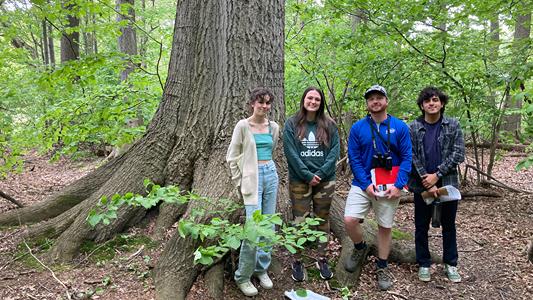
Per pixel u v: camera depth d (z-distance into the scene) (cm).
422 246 350
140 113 658
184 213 385
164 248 350
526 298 321
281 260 363
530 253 376
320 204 337
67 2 524
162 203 405
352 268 345
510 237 446
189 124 412
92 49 1438
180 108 419
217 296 310
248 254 294
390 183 320
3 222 433
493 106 560
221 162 381
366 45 635
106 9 567
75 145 613
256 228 224
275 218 230
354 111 704
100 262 352
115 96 603
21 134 583
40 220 439
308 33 696
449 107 592
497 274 361
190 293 315
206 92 412
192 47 416
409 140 323
